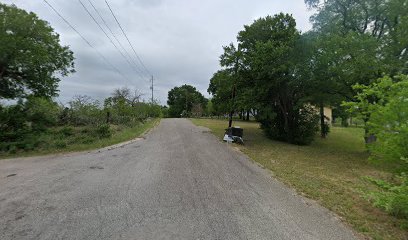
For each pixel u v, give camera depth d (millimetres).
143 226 3693
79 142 11922
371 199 4980
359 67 11039
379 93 4266
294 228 3754
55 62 16453
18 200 4672
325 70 12930
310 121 17016
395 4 11641
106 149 10836
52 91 16734
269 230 3670
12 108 13406
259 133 20812
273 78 14227
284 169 7777
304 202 4867
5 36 12562
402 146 3861
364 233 3666
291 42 13961
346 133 26484
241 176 6734
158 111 43375
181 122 31984
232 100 17812
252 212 4312
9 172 6863
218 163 8344
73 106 16953
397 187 3596
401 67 10953
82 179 6156
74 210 4234
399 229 3793
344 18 14422
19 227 3600
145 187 5559
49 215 4023
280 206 4629
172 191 5328
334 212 4406
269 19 17141
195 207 4473
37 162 8234
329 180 6617
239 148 12047
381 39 12359
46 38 15031
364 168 8625
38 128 13180
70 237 3336
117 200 4734
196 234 3496
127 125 19109
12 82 15250
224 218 4043
